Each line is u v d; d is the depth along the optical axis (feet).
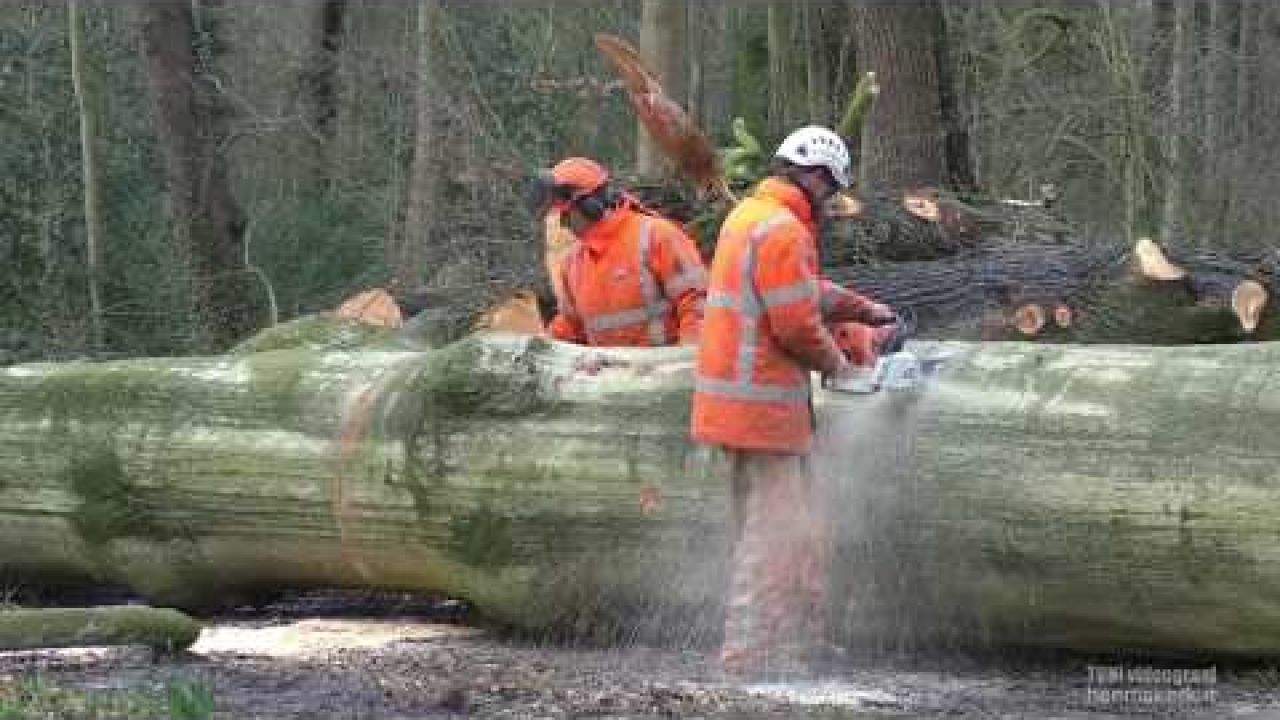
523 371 35.29
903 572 32.65
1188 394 30.53
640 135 64.18
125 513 39.78
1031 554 31.35
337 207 95.96
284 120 94.84
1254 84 96.17
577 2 92.73
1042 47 87.71
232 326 85.51
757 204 31.89
